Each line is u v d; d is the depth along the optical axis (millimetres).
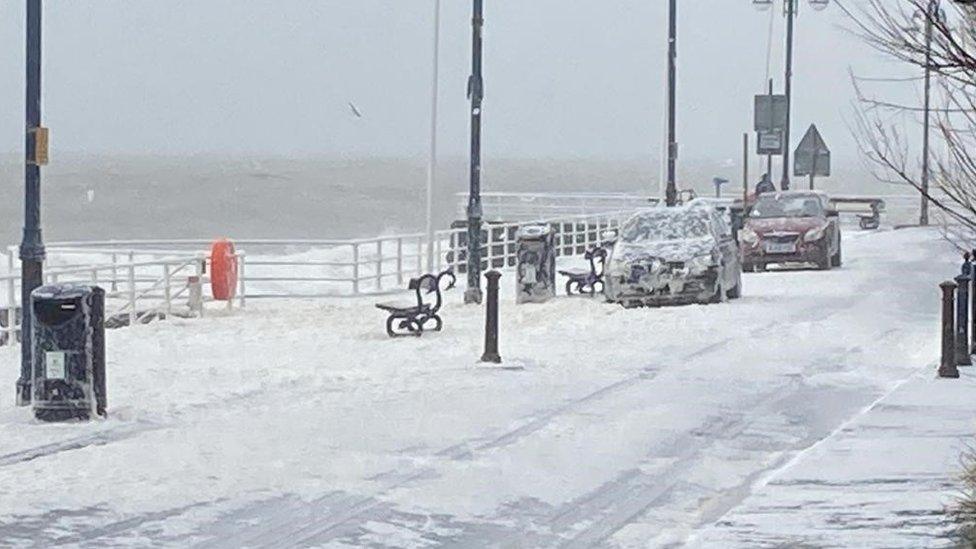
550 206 60000
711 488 13375
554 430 16016
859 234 58312
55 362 16359
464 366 21219
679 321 27297
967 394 17719
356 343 24656
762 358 22188
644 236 31656
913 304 30359
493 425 16312
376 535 11523
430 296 34406
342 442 15203
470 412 17094
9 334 25141
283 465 13977
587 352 22859
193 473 13570
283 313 30250
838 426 16516
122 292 30469
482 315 29125
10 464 14031
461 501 12688
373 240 35719
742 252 39625
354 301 33719
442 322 27703
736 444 15445
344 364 21703
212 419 16609
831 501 12188
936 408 16703
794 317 27969
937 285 34625
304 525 11773
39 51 17875
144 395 18344
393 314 25672
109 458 14242
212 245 33875
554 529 11805
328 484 13234
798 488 12727
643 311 29266
